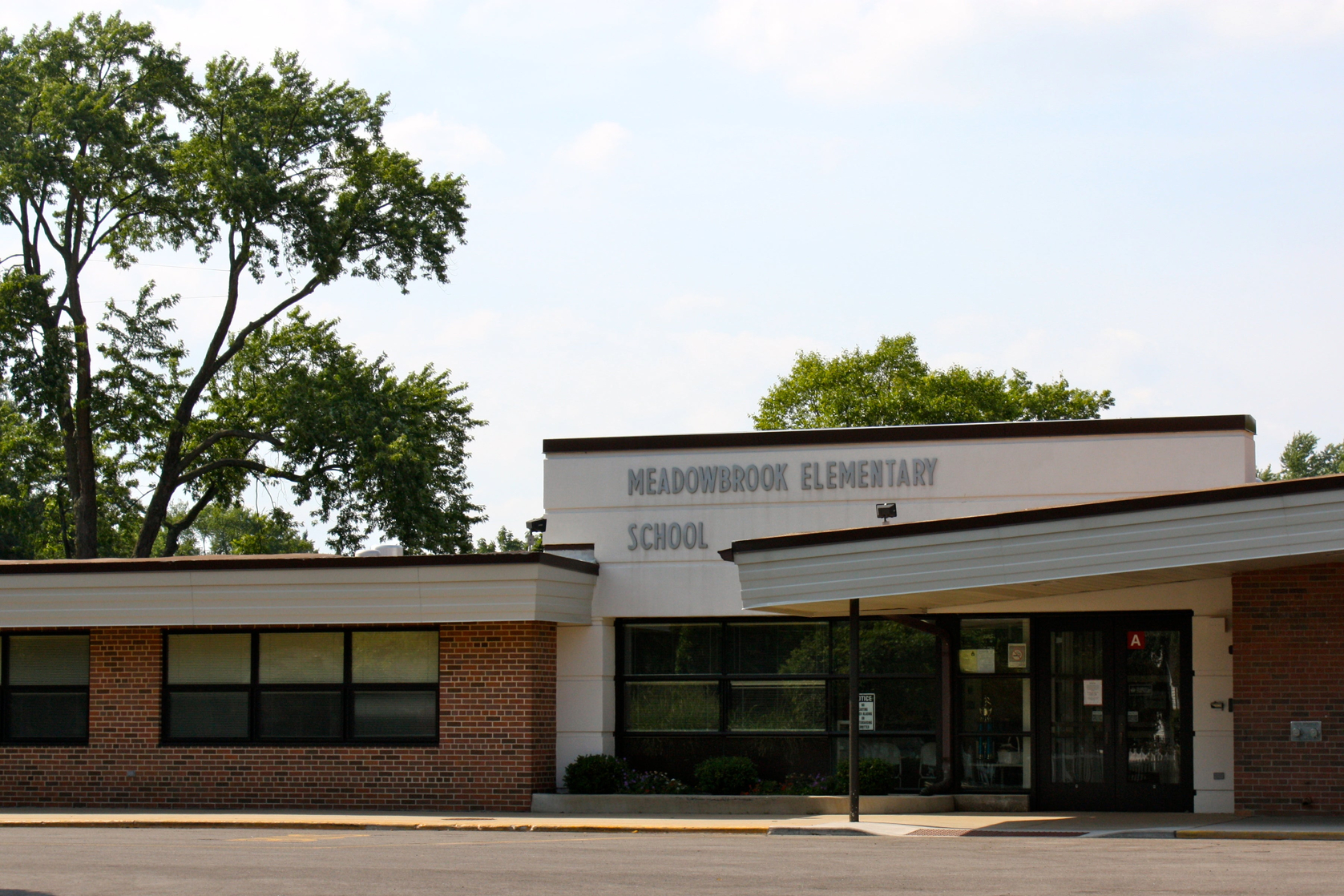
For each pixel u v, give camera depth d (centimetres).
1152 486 2145
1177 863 1329
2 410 4506
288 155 4550
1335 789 1909
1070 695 2131
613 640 2305
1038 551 1759
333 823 1953
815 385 6359
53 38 4372
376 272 4675
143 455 4747
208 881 1191
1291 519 1661
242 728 2241
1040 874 1235
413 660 2219
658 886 1143
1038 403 6222
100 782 2247
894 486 2225
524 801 2136
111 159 4225
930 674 2184
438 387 5084
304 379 4469
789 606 1962
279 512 4806
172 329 4453
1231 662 2070
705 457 2292
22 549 6341
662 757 2258
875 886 1136
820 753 2205
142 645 2262
